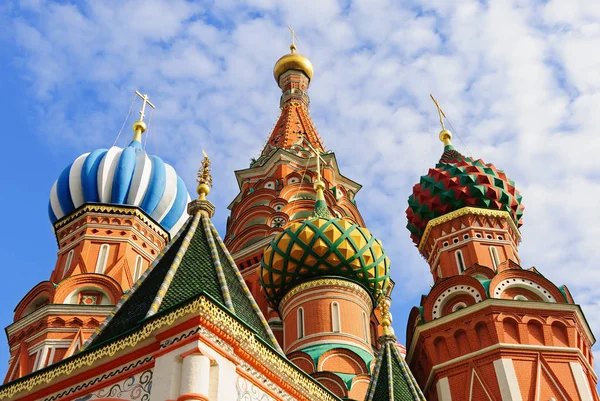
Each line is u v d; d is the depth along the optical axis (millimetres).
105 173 38844
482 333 31484
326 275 33969
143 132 44312
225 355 13602
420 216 40125
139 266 36688
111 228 37125
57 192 39156
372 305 35125
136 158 40312
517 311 31859
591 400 29281
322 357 30297
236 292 16750
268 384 14688
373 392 23328
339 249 33969
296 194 46688
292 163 49562
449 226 38594
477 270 35156
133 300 16391
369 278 34469
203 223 18688
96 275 34000
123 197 38406
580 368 30422
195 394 12492
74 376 14812
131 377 13883
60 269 36188
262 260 36000
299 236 34438
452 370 30969
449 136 45312
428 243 39594
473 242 37250
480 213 38531
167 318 13844
